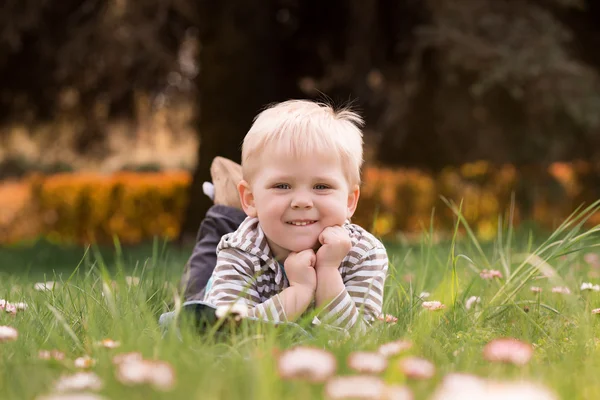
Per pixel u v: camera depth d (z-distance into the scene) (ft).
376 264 9.77
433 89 40.81
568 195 45.93
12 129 49.21
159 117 46.96
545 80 34.37
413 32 36.24
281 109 9.66
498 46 34.27
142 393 5.63
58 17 41.98
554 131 39.34
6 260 37.27
